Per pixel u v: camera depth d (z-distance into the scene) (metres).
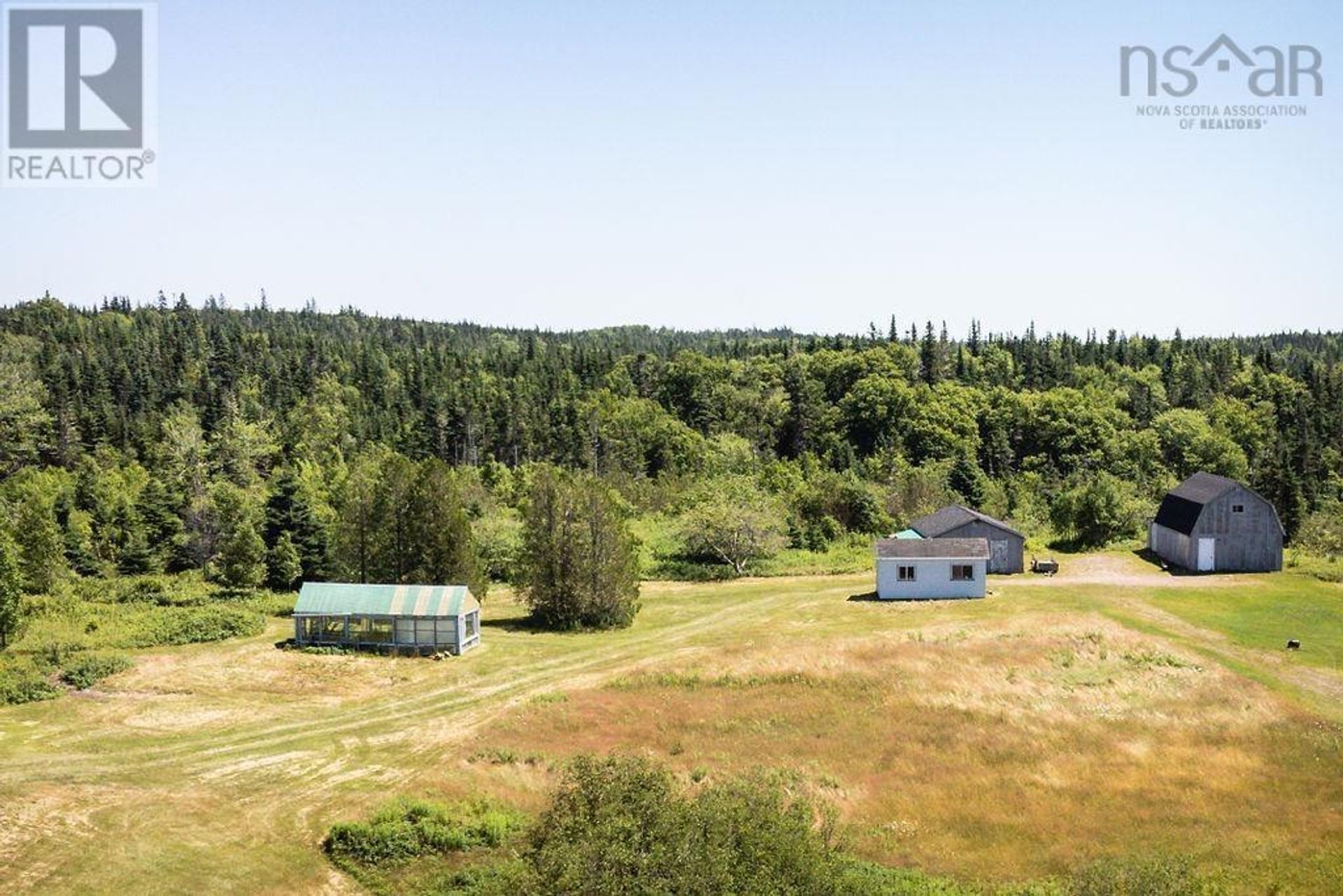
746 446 132.50
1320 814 33.28
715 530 82.44
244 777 36.88
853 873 27.61
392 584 60.12
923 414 137.00
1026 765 38.25
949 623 58.47
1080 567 75.44
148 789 35.38
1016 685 46.72
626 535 69.44
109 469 113.31
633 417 153.00
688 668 50.12
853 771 37.62
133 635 57.09
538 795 34.84
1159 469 127.62
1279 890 27.36
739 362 181.50
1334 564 72.38
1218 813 33.59
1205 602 62.34
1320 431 136.50
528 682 49.81
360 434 146.25
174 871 29.03
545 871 21.09
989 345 186.88
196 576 80.62
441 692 48.16
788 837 22.84
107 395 143.62
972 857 30.69
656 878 20.62
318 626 56.88
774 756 38.97
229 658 53.84
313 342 188.75
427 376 180.25
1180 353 184.38
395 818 31.92
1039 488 119.12
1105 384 159.50
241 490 91.00
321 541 78.25
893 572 67.00
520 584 64.00
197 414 134.75
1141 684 46.78
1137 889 26.44
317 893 28.36
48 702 45.75
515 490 118.44
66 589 68.62
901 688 46.44
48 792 34.59
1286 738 40.53
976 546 66.94
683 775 36.44
